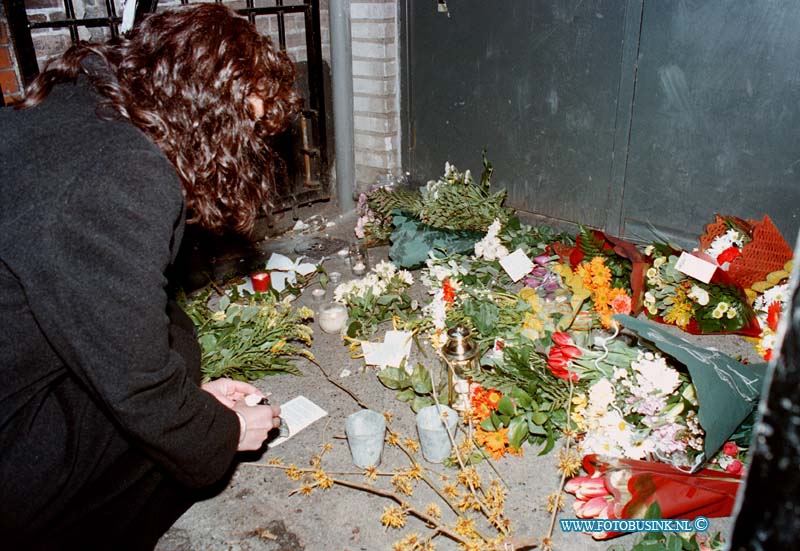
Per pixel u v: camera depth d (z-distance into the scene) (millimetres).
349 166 4012
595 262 2363
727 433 1640
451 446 1946
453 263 2824
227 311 2533
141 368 1126
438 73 3656
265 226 3725
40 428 1265
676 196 2996
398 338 2477
